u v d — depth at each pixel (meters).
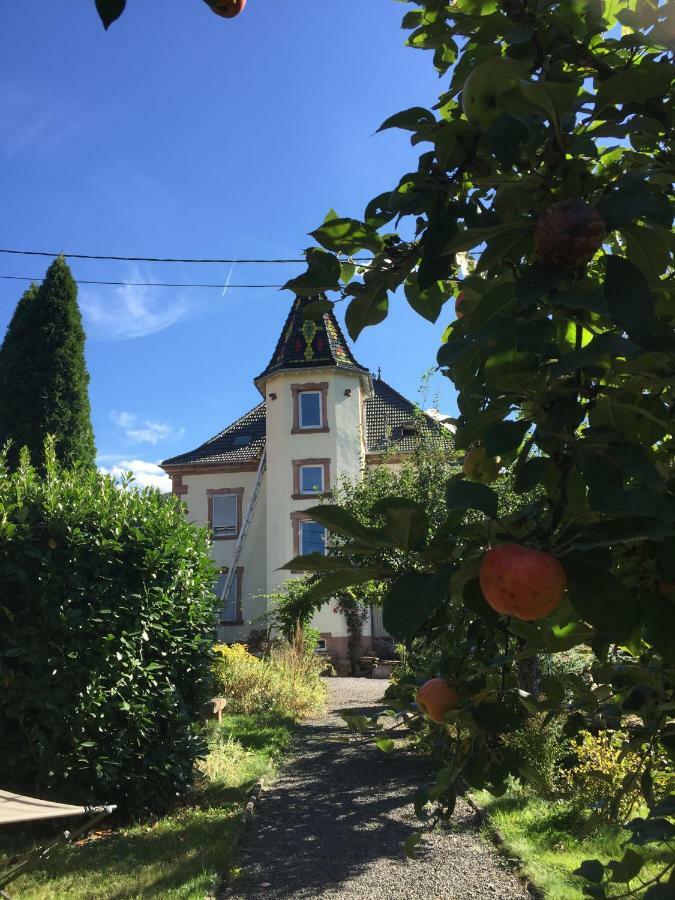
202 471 26.48
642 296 1.00
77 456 16.56
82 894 4.64
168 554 6.87
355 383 24.98
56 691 5.89
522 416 1.28
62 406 16.56
